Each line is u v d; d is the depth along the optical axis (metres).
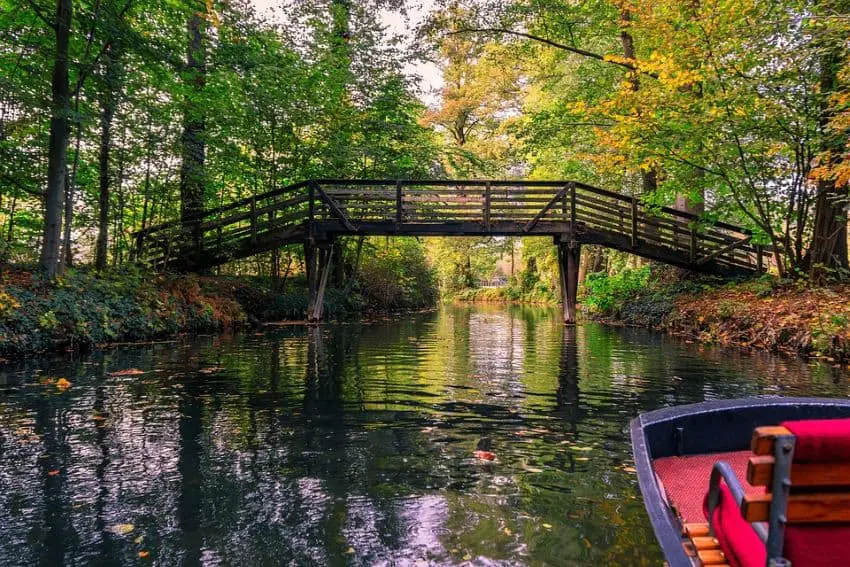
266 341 11.55
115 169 12.96
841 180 8.16
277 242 14.80
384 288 26.02
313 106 16.97
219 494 3.41
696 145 11.33
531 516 3.10
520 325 16.75
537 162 24.41
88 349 9.59
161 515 3.12
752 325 10.51
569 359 9.05
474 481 3.63
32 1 9.41
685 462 3.24
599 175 19.06
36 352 8.70
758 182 12.17
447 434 4.68
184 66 11.74
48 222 9.77
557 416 5.29
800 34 8.90
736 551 1.93
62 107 9.21
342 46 17.98
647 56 15.16
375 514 3.14
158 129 12.55
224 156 14.76
